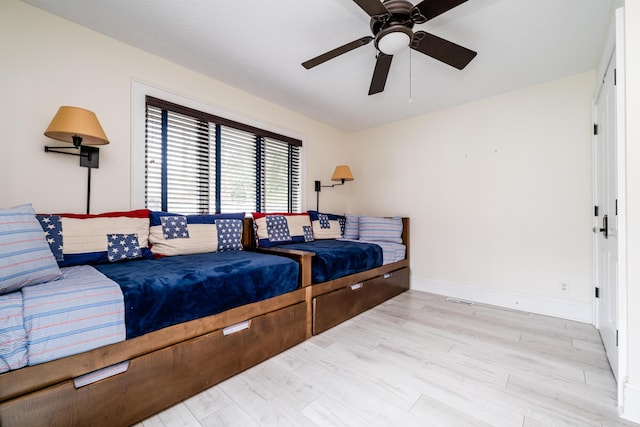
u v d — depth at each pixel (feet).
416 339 6.62
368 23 5.98
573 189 8.04
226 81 8.66
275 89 9.18
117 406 3.69
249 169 9.75
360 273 8.46
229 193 9.16
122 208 6.74
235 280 5.19
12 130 5.33
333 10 5.60
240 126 9.21
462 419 3.99
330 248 8.28
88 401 3.46
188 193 8.13
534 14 5.53
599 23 5.77
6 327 3.02
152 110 7.36
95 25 6.11
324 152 12.59
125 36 6.50
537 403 4.35
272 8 5.56
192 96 8.00
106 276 4.30
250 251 7.79
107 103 6.50
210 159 8.65
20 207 3.90
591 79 7.79
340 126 12.90
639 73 3.96
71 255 5.09
